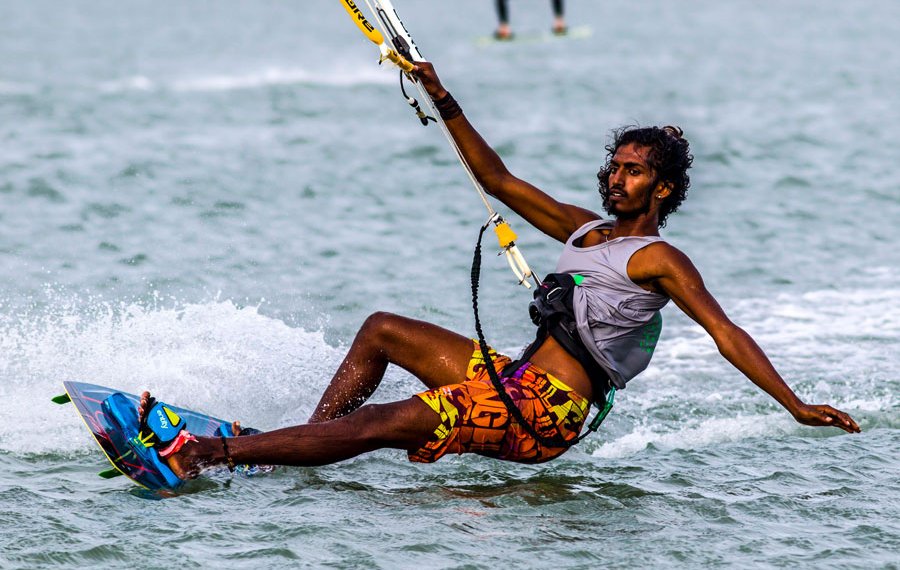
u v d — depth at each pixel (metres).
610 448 21.12
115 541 15.86
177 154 49.31
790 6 151.25
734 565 15.49
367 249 36.16
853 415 22.75
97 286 31.08
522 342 27.67
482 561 15.52
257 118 60.34
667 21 133.12
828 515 17.36
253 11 150.25
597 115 64.00
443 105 19.67
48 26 118.69
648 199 18.28
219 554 15.55
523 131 58.31
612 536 16.52
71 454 19.77
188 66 85.62
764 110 65.44
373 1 20.11
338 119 60.44
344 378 19.56
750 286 33.03
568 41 109.31
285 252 35.50
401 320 19.45
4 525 16.28
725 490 18.61
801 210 42.41
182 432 18.12
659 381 25.23
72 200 40.78
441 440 17.97
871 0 158.12
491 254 35.91
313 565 15.26
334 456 18.00
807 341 28.02
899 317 29.97
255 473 19.09
